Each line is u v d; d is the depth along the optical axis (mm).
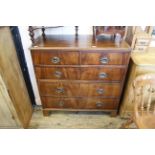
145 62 1343
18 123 1580
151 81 1159
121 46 1315
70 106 1749
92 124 1787
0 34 1201
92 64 1378
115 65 1380
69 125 1775
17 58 1513
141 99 1229
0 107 1425
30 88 1869
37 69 1438
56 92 1614
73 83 1530
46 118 1864
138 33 1476
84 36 1597
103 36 1544
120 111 1847
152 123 1132
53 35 1627
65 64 1385
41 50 1299
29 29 1313
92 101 1688
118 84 1525
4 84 1259
